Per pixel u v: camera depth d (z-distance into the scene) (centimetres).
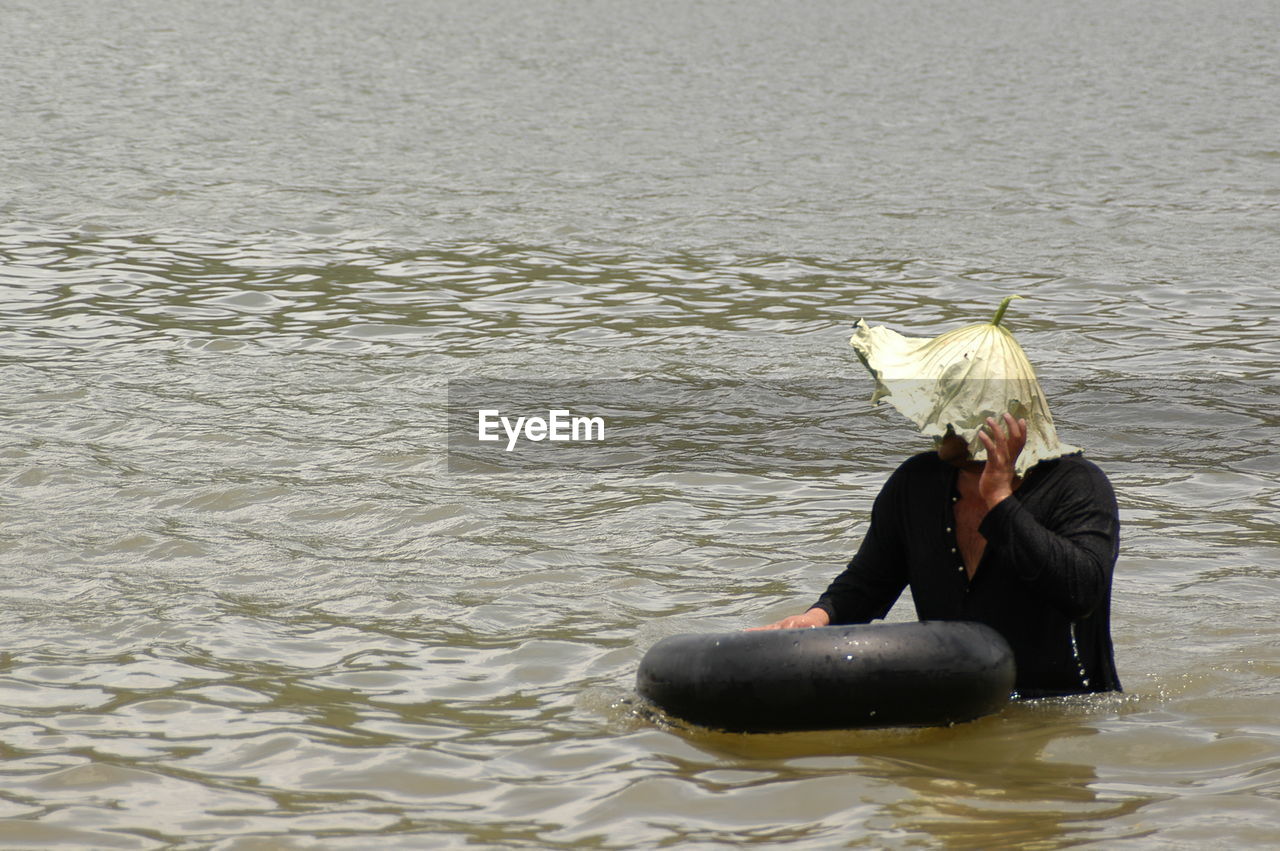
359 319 2880
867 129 6097
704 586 1476
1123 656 1239
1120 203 4278
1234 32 11181
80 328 2764
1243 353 2575
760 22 12069
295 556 1552
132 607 1385
